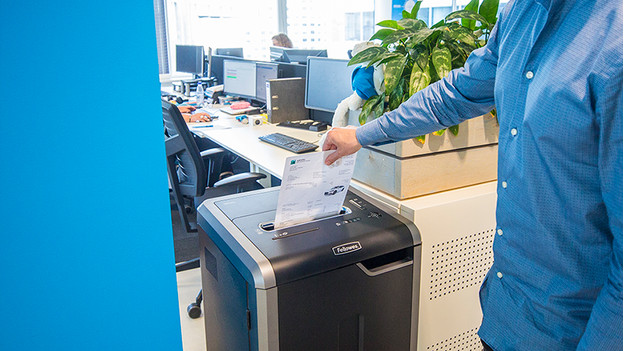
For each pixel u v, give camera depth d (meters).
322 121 3.36
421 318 1.60
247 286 1.28
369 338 1.43
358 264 1.34
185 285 2.65
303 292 1.27
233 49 5.41
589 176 0.88
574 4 0.89
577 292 0.95
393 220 1.46
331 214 1.47
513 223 1.03
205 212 1.55
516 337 1.07
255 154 2.50
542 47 0.94
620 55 0.80
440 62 1.46
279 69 3.67
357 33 7.12
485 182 1.72
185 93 5.12
